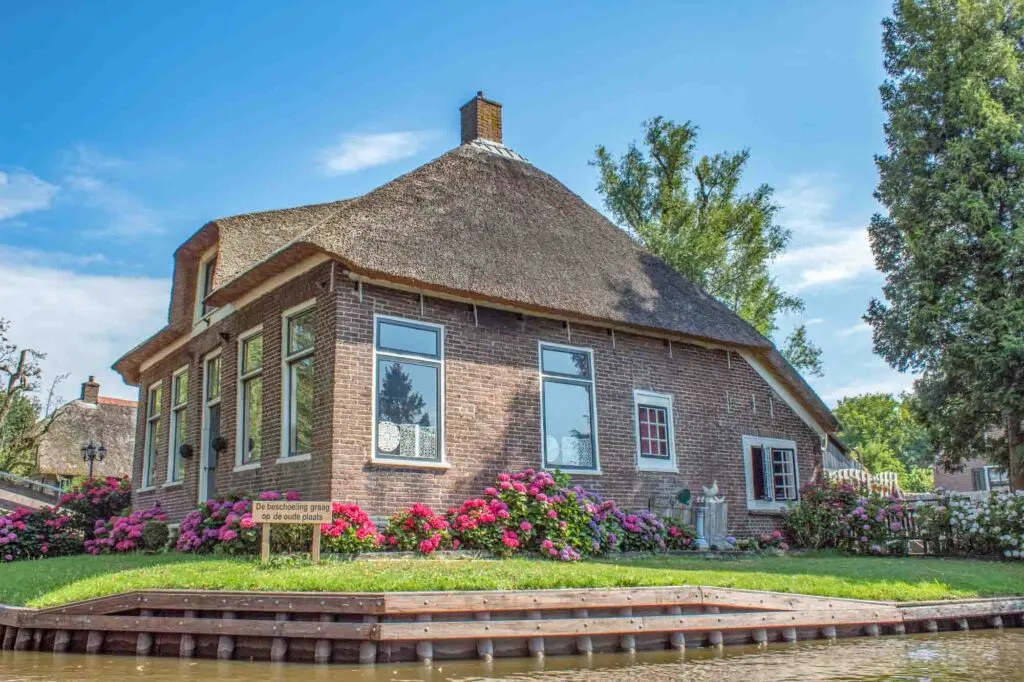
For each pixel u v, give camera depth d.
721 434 16.19
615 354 14.84
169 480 17.03
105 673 6.91
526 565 9.87
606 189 30.05
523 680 6.54
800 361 29.64
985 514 14.97
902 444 72.25
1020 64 18.34
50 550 16.64
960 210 17.92
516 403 13.20
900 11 19.80
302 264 12.39
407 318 12.23
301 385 12.42
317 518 9.41
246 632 7.60
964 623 9.82
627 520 13.27
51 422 35.66
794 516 16.53
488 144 16.88
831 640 8.90
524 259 13.91
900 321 19.27
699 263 27.06
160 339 17.64
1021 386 16.95
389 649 7.32
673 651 8.12
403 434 11.84
